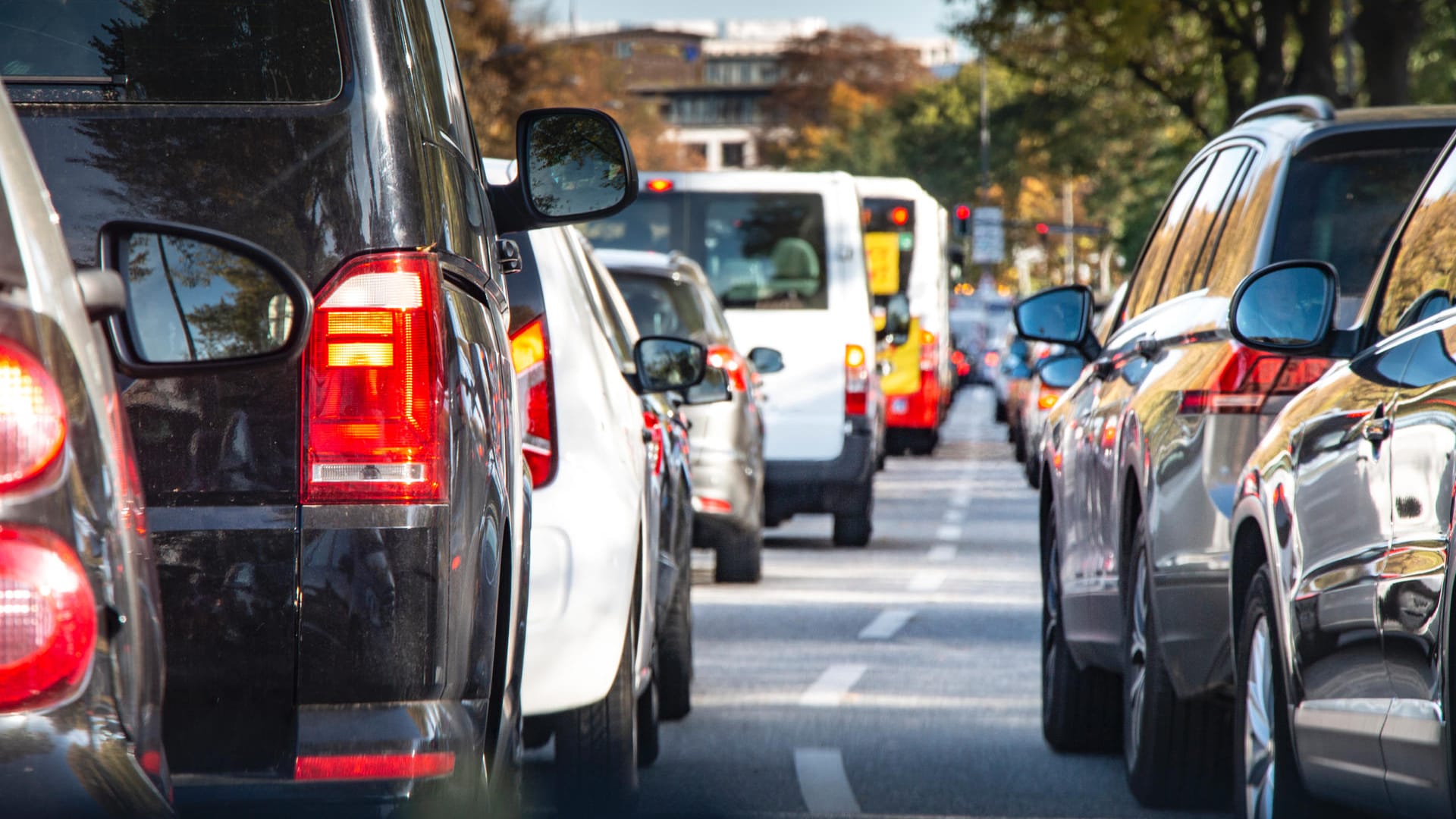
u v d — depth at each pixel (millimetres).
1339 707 11977
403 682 9383
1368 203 15688
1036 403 61281
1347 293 15320
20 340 6211
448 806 9227
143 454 9336
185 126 9438
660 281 31562
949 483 65125
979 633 28844
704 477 33750
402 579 9383
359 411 9414
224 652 9336
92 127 9414
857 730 20750
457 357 9648
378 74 9586
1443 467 10625
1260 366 14906
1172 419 15531
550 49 153250
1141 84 102688
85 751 6305
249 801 9023
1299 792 13148
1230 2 90375
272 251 9438
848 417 42750
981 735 20516
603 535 14750
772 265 43438
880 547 43125
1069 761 19125
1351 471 12000
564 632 14516
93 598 6340
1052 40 98188
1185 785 16438
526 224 13102
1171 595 15273
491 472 10141
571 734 15164
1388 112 16438
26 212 6457
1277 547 13211
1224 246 16531
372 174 9516
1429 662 10664
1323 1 86625
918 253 76250
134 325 7980
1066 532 19625
